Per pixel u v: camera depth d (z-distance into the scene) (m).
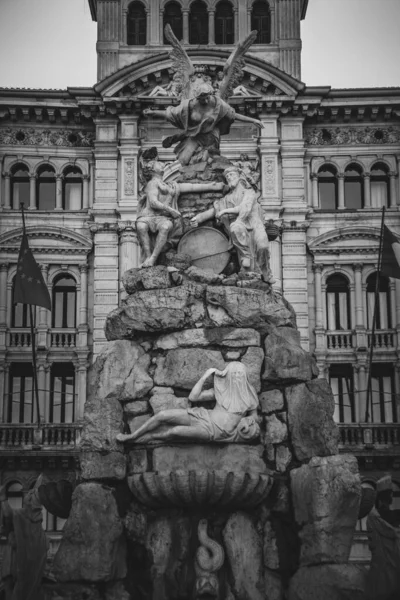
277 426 18.56
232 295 19.06
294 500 18.00
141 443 18.17
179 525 18.06
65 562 17.50
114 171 54.66
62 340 52.97
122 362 18.92
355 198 55.69
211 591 17.45
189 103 21.59
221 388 18.16
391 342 52.94
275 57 56.31
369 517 17.41
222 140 54.88
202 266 20.16
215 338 18.84
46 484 19.17
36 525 17.69
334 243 53.97
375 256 53.94
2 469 50.28
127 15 56.84
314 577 17.20
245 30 56.66
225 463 17.92
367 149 55.56
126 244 53.59
